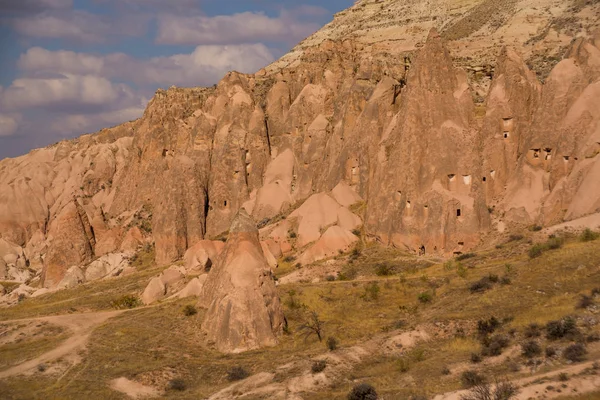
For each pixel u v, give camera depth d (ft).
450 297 200.95
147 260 355.36
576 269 189.06
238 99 372.17
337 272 252.42
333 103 350.23
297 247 288.92
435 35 268.21
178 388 173.88
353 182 303.68
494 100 263.70
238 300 203.21
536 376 136.05
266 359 184.03
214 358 193.36
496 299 187.11
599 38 271.08
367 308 213.25
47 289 346.74
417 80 266.16
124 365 192.34
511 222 243.81
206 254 298.15
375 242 270.46
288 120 359.25
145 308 254.27
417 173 258.57
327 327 201.57
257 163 357.82
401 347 174.50
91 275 347.36
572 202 229.04
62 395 172.55
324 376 161.38
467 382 141.79
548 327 157.79
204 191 354.95
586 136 239.09
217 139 366.02
